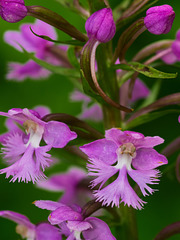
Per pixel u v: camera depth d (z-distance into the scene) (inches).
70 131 9.5
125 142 9.5
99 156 9.5
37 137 9.8
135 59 11.0
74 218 9.6
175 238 13.7
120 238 10.6
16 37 11.8
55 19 9.7
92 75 9.4
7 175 9.6
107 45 10.2
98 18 9.3
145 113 10.6
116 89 10.4
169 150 10.8
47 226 10.0
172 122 13.8
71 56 10.5
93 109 12.8
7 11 9.7
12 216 10.0
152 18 9.5
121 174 9.5
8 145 9.9
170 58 11.6
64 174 12.3
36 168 9.6
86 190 12.3
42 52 11.8
